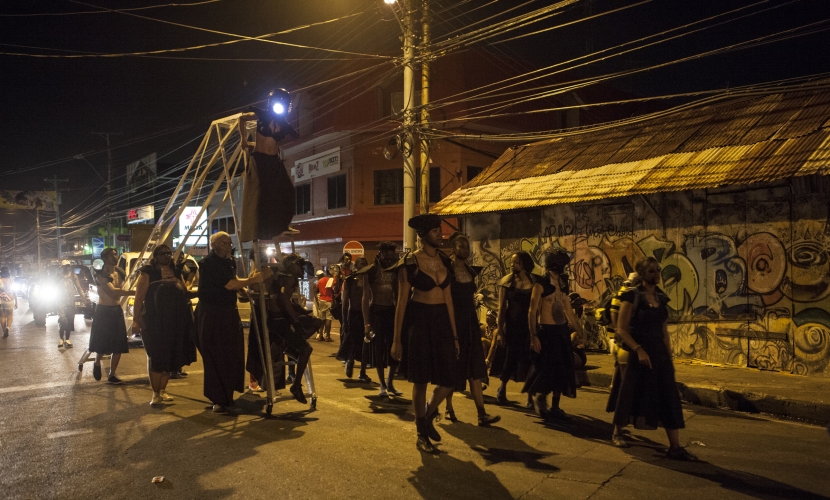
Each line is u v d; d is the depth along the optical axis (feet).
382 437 18.89
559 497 14.08
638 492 14.46
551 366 21.53
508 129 79.92
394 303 25.45
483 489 14.52
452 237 20.42
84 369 31.50
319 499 13.79
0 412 21.77
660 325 17.40
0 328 56.85
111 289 26.58
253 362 23.09
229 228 115.03
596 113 91.15
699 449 18.29
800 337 30.07
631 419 17.71
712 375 29.68
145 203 164.66
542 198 39.58
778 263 31.07
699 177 32.04
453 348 17.72
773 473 16.05
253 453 17.10
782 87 30.12
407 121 46.73
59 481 14.84
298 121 95.40
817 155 28.76
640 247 37.35
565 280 22.53
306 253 90.94
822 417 23.17
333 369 33.12
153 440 18.33
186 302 23.81
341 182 86.33
